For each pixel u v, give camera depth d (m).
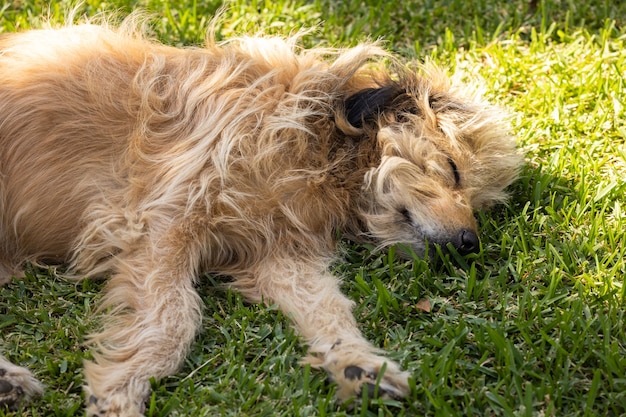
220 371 1.33
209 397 1.30
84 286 1.46
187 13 1.99
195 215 1.44
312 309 1.40
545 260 1.48
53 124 1.46
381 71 1.63
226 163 1.44
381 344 1.37
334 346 1.33
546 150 1.70
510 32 1.97
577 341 1.32
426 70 1.64
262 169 1.45
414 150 1.51
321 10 2.03
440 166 1.51
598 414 1.26
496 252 1.51
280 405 1.29
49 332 1.39
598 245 1.49
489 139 1.57
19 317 1.41
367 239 1.54
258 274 1.47
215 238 1.46
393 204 1.50
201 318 1.40
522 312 1.38
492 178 1.58
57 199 1.47
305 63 1.56
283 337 1.37
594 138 1.71
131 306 1.40
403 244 1.50
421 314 1.40
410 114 1.54
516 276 1.45
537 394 1.28
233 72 1.50
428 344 1.35
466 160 1.54
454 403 1.27
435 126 1.54
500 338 1.32
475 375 1.31
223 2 2.03
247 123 1.46
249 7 2.03
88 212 1.47
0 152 1.47
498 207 1.61
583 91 1.80
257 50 1.56
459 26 2.01
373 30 1.98
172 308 1.38
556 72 1.86
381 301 1.40
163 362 1.33
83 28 1.58
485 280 1.43
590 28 1.99
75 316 1.42
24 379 1.29
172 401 1.29
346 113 1.54
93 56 1.51
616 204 1.54
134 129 1.47
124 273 1.42
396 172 1.50
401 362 1.33
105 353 1.34
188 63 1.52
